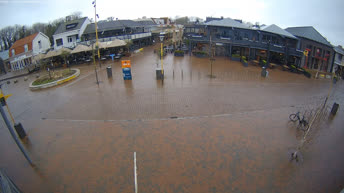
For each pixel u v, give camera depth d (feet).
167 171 23.20
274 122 34.71
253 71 77.41
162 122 34.30
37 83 60.39
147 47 134.51
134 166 24.09
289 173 22.95
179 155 25.79
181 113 37.63
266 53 102.27
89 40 108.37
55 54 86.58
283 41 96.78
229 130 31.68
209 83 57.36
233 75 69.10
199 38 108.06
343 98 52.70
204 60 92.27
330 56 106.83
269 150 26.91
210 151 26.50
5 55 141.38
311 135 31.07
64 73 69.15
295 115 34.35
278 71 84.58
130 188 21.07
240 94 48.98
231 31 103.81
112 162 24.90
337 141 29.84
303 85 64.34
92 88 53.52
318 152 26.96
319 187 21.08
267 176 22.47
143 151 26.73
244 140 29.04
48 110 41.37
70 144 29.04
